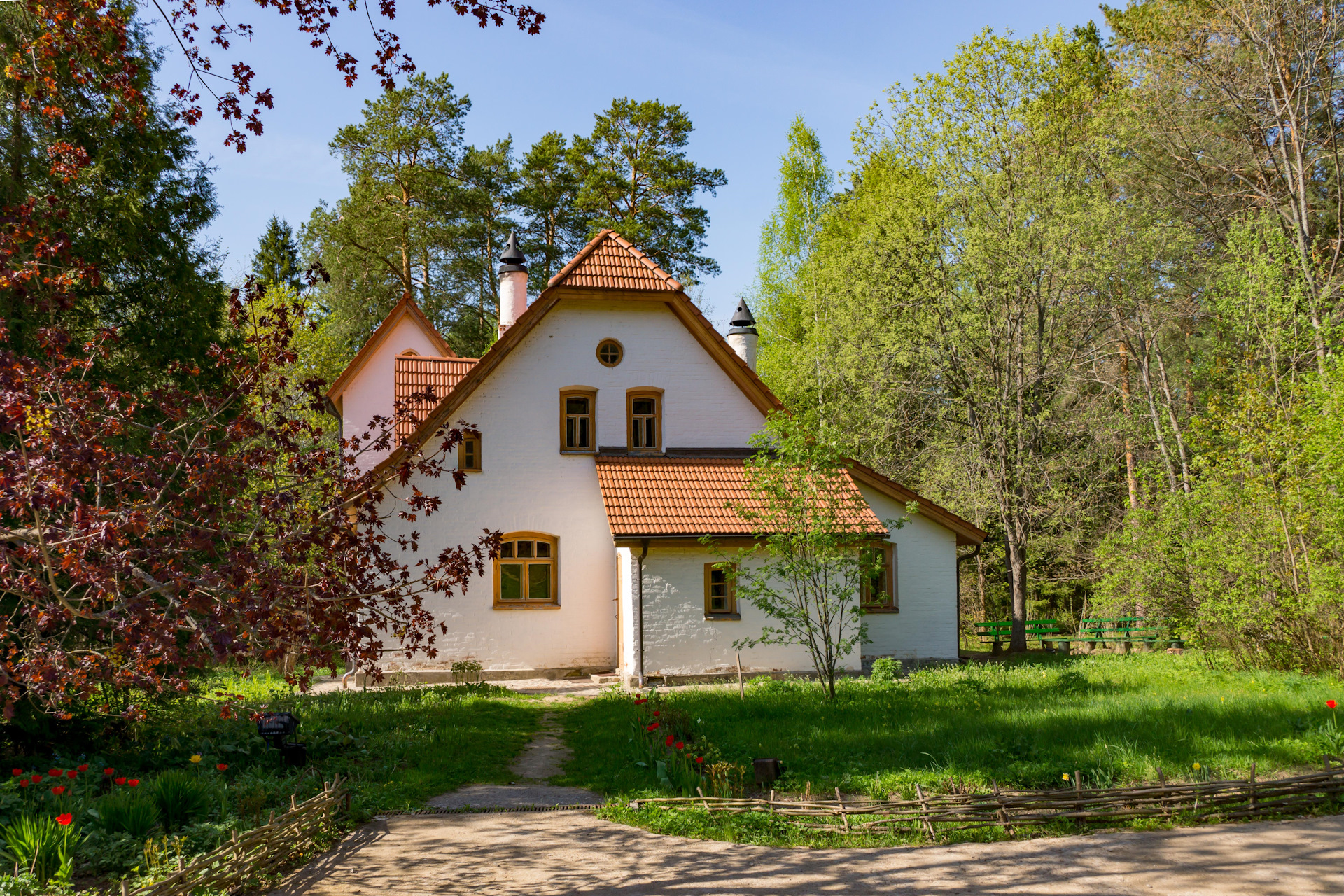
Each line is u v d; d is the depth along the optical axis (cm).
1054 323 2825
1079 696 1625
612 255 2416
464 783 1185
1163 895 683
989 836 864
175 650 805
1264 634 1914
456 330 4534
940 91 2838
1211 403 2098
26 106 1033
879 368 2855
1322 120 2755
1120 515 2909
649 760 1188
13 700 830
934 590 2427
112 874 751
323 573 970
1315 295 2250
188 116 985
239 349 1670
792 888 729
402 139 4016
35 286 1012
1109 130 2830
